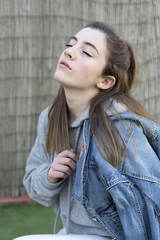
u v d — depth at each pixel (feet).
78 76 3.84
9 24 8.62
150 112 9.06
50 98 9.14
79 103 4.08
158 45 8.79
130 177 3.58
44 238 3.88
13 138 9.25
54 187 4.10
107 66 4.02
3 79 8.90
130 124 3.76
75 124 4.09
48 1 8.56
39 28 8.70
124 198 3.43
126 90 4.35
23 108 9.11
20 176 9.48
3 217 8.40
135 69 4.46
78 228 4.23
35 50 8.82
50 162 4.44
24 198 9.43
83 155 3.70
